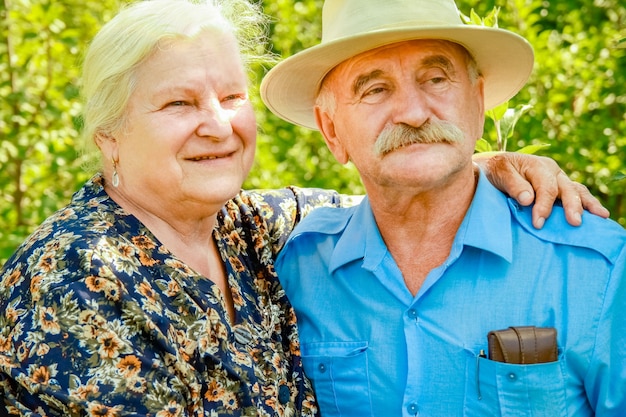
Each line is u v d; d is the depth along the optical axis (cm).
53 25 488
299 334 251
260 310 239
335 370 241
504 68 252
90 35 522
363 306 242
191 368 208
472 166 242
